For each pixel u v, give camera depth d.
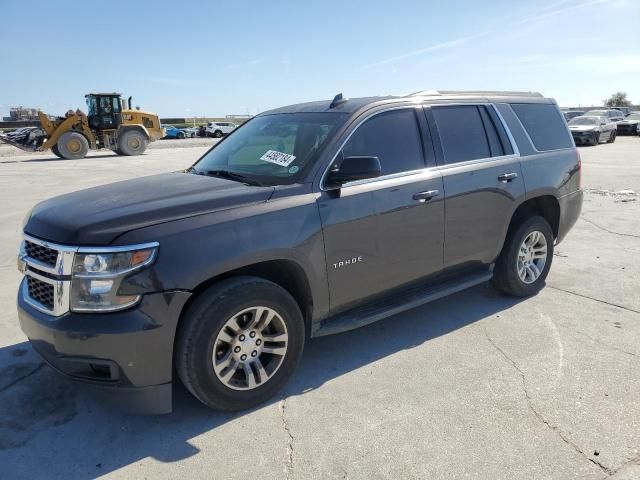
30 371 3.70
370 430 2.99
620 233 7.52
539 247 5.05
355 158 3.29
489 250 4.52
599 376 3.51
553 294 5.10
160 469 2.70
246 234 3.02
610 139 28.55
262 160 3.78
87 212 2.98
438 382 3.49
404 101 4.05
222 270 2.93
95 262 2.71
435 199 3.98
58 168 18.92
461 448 2.81
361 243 3.58
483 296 5.09
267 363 3.29
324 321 3.65
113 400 2.85
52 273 2.81
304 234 3.25
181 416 3.17
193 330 2.87
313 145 3.60
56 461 2.78
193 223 2.91
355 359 3.85
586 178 13.63
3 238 7.55
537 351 3.90
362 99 4.06
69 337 2.72
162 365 2.83
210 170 3.98
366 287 3.71
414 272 4.01
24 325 3.04
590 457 2.71
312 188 3.37
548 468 2.63
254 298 3.04
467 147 4.36
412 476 2.61
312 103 4.41
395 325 4.45
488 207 4.39
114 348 2.71
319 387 3.47
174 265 2.79
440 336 4.20
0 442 2.93
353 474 2.63
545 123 5.14
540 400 3.24
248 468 2.70
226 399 3.08
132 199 3.17
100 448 2.88
